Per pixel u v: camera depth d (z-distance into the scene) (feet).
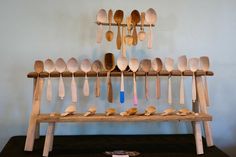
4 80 4.77
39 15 4.77
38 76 3.82
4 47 4.74
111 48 4.86
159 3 4.92
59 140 4.43
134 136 4.72
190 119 3.67
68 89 4.83
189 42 4.98
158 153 3.74
